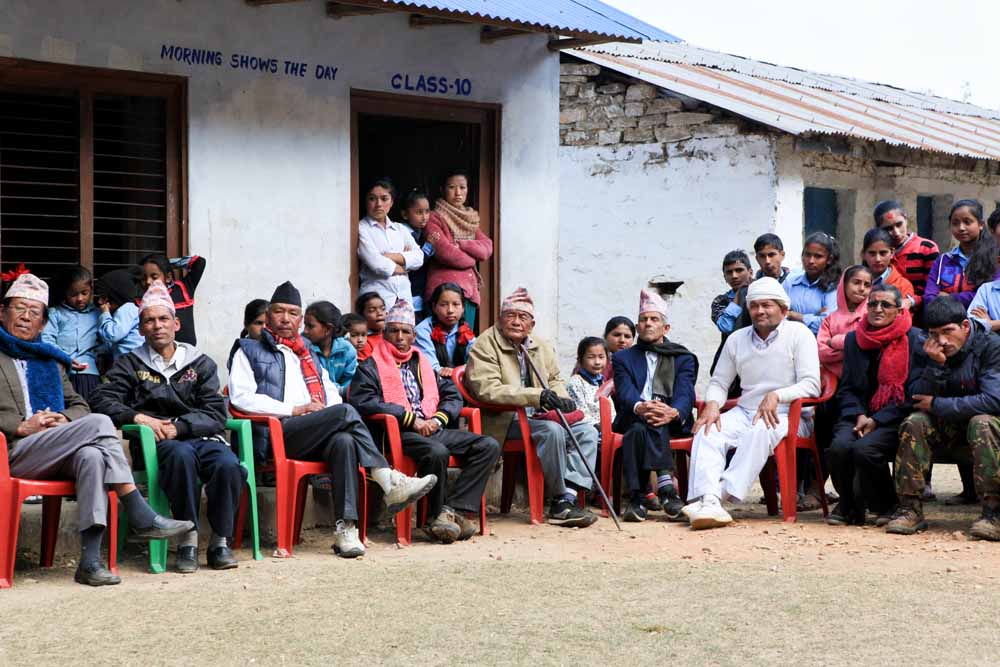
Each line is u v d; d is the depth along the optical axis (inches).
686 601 234.7
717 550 288.8
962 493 361.4
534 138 420.2
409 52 388.8
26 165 329.1
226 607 228.7
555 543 299.9
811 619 221.1
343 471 283.0
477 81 405.1
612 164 567.8
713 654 199.6
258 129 358.6
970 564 268.4
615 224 567.8
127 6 334.6
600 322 573.0
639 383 340.2
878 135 530.0
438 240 387.5
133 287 316.8
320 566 269.0
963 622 218.5
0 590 242.4
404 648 202.7
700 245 545.0
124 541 281.9
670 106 551.5
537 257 422.6
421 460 300.0
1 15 315.6
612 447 336.8
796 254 538.6
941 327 299.6
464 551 289.6
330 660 195.9
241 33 354.3
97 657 197.2
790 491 331.0
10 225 332.5
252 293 358.9
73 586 247.3
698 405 348.8
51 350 263.1
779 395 328.8
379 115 387.9
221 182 352.5
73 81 328.5
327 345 322.3
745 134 531.8
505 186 414.0
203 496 292.5
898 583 249.1
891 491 319.9
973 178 640.4
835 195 579.5
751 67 695.1
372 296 341.1
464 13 353.7
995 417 297.1
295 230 366.3
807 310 366.9
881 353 319.6
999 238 337.1
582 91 573.6
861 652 200.4
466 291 391.9
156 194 346.0
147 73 338.3
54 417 255.4
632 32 401.1
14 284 263.1
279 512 281.1
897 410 314.5
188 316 333.1
